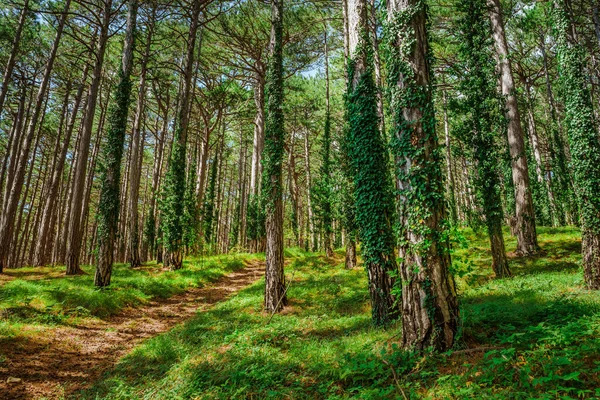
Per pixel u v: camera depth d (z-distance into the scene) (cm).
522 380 337
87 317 956
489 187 1195
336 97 2711
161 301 1295
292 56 2394
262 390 457
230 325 876
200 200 2542
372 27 1511
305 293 1202
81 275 1571
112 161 1376
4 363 627
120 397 527
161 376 592
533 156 2605
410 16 540
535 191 2495
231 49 2388
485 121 1216
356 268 1647
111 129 1396
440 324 470
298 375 498
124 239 2944
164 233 1873
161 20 2141
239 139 3956
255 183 2962
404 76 533
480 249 1594
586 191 881
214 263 2048
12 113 2319
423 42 546
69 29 2134
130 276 1579
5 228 1611
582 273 995
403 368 425
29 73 2256
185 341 775
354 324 773
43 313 896
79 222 1650
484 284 1026
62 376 628
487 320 541
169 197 1900
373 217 790
